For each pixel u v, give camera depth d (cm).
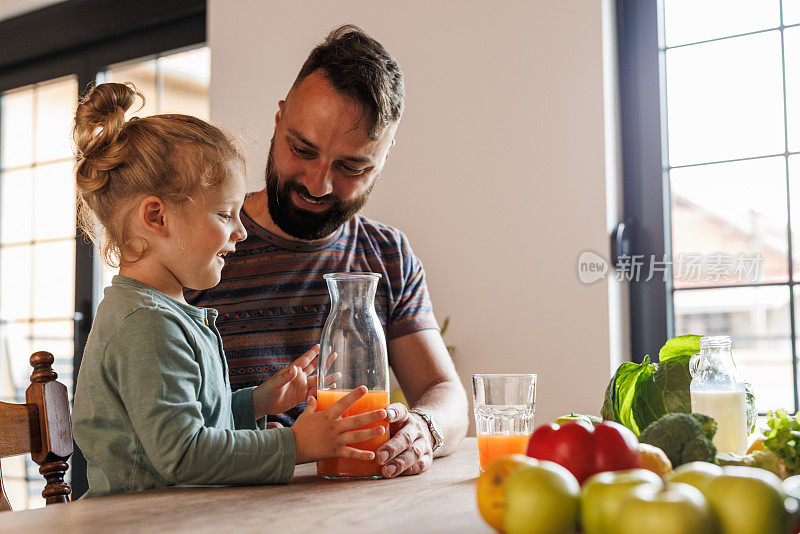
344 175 141
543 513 60
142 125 108
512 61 241
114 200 106
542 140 236
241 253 154
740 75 233
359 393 102
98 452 99
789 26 228
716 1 237
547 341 231
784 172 228
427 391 145
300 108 135
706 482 60
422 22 256
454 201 247
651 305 235
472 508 81
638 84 240
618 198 237
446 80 251
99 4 341
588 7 231
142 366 95
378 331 108
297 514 78
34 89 379
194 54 429
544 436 77
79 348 336
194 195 105
